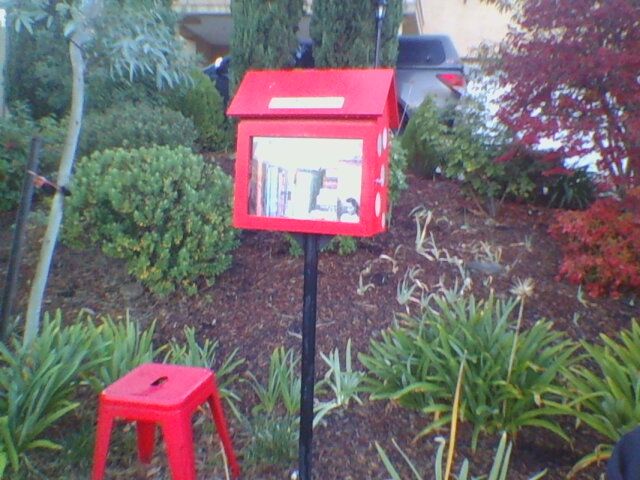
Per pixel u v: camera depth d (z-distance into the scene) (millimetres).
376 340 4391
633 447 2062
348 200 2676
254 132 2758
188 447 2850
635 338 3795
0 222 5941
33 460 3295
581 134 5602
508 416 3494
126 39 3520
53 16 3961
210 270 4949
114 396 2873
